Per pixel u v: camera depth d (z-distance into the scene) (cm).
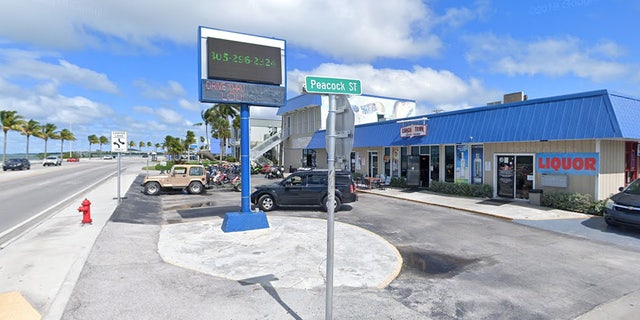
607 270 654
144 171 4056
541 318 466
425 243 855
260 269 640
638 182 1013
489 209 1288
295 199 1324
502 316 470
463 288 569
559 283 590
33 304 477
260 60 955
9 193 1872
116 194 1786
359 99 3091
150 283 560
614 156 1299
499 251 784
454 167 1770
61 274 585
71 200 1587
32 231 900
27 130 7419
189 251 749
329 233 380
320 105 3081
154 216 1188
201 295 519
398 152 2128
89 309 464
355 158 2530
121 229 928
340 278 603
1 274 583
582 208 1210
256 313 463
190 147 8556
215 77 897
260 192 1334
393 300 517
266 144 3794
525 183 1456
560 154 1330
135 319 440
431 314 473
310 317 455
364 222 1108
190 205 1477
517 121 1391
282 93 987
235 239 855
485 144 1614
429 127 1811
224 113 5403
